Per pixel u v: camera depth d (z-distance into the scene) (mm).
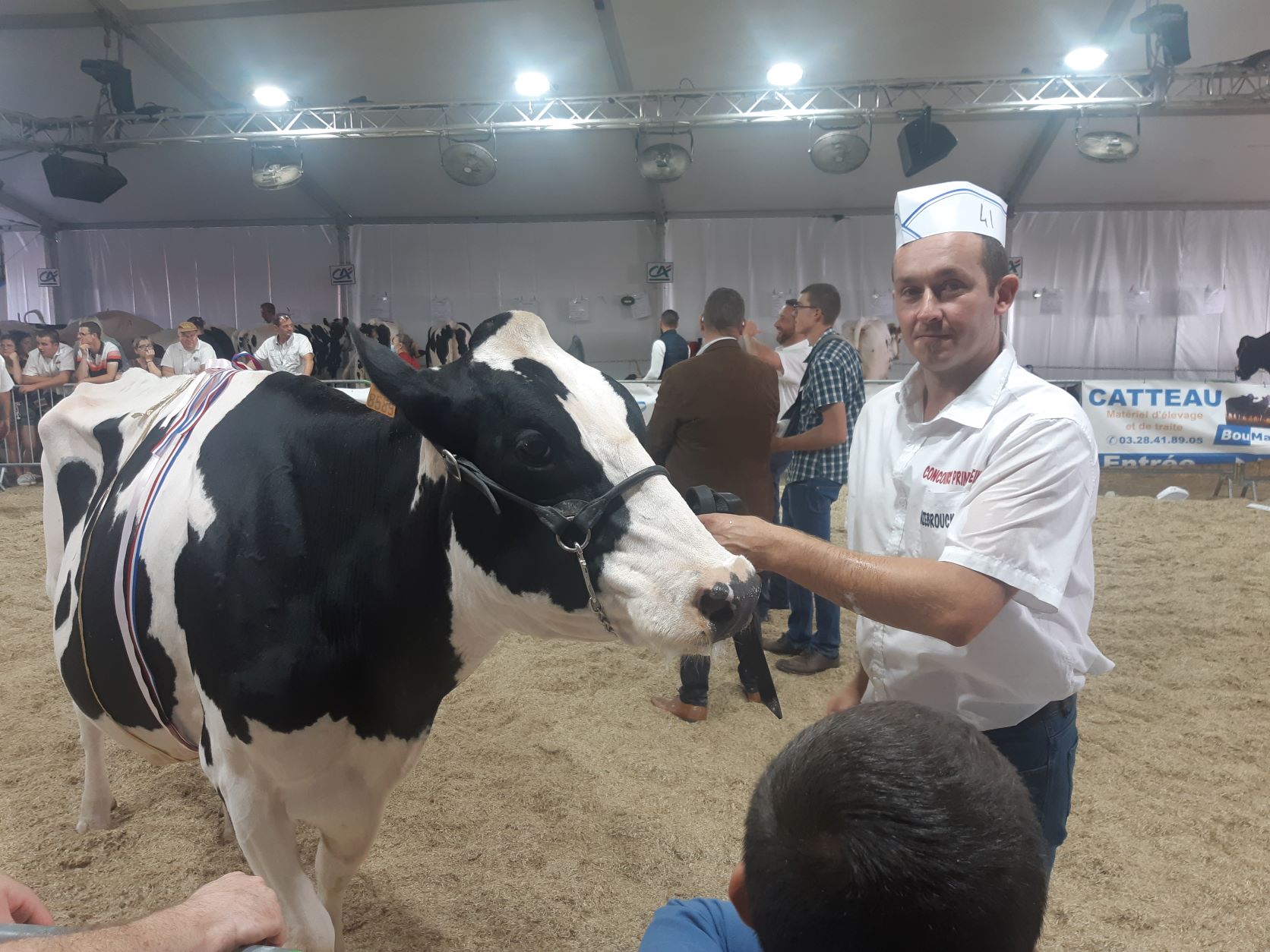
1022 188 13812
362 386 8469
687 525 1417
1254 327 14938
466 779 3139
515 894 2504
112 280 16781
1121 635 4637
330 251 16375
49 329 13062
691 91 10867
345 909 2422
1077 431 1445
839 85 10633
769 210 15359
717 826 2871
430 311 16266
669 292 15781
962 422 1542
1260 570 5668
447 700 3811
